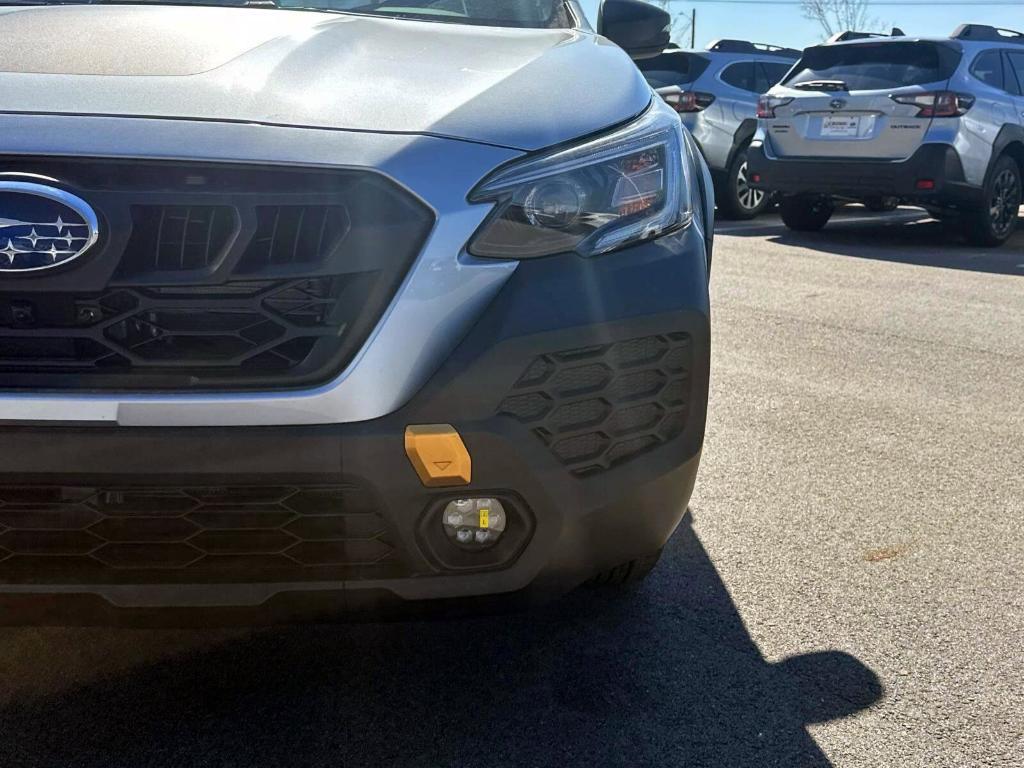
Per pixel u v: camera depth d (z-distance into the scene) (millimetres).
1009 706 2154
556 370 1805
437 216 1748
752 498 3215
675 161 2066
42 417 1671
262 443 1690
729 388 4371
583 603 2562
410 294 1724
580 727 2066
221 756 1962
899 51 8266
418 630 2432
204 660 2293
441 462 1739
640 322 1876
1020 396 4312
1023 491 3305
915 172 8000
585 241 1856
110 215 1686
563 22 3023
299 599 1804
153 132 1717
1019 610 2555
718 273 7148
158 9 2609
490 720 2086
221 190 1711
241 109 1795
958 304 6172
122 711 2098
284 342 1722
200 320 1717
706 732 2055
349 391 1705
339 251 1719
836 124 8352
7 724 2043
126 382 1695
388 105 1876
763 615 2516
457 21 2982
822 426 3900
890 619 2500
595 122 1981
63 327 1703
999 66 8375
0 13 2459
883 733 2059
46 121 1720
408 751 1985
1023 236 9602
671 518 2041
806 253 8219
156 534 1743
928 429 3883
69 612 1801
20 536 1732
